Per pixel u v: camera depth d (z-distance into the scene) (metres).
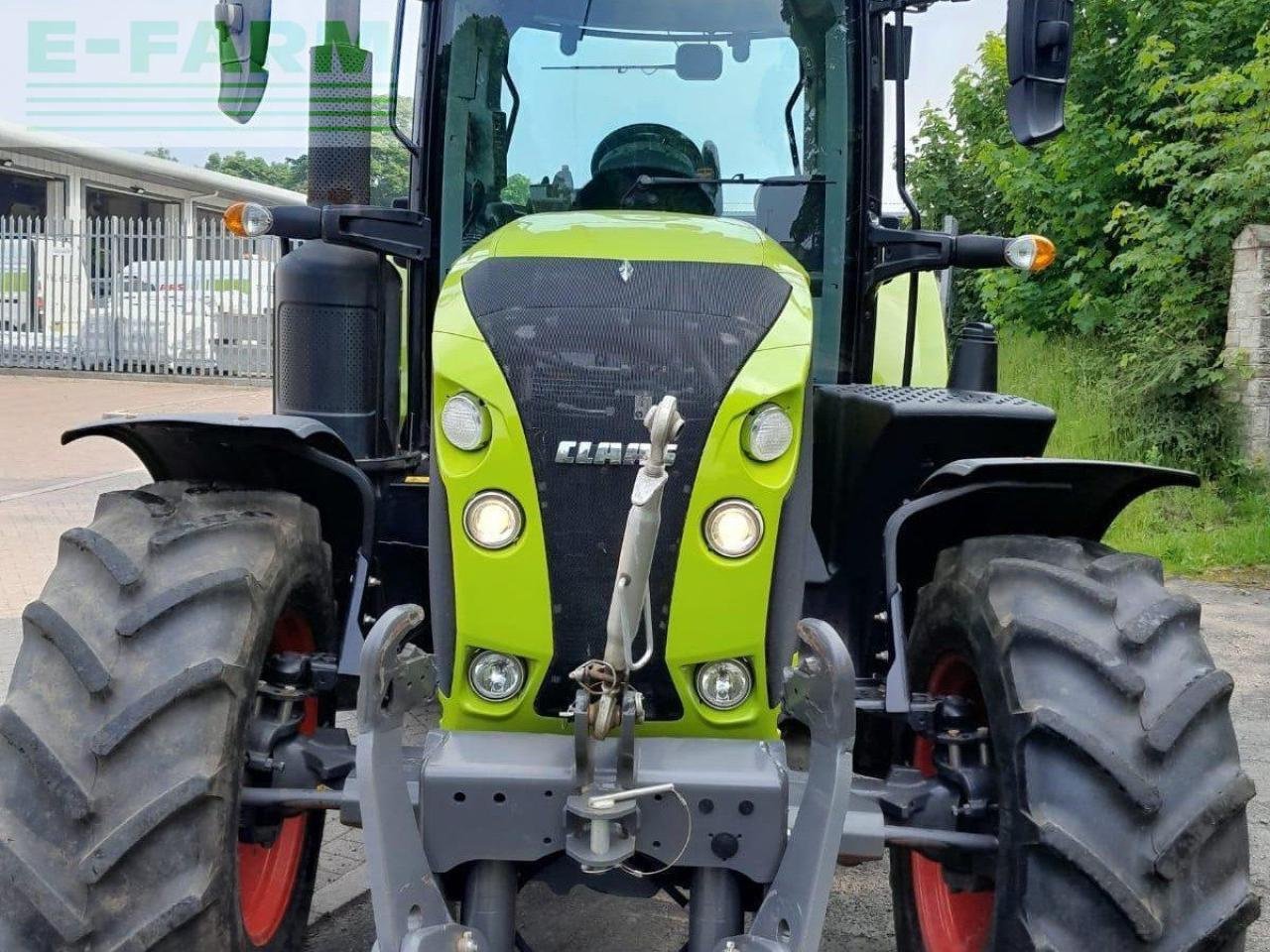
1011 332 12.45
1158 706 2.54
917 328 5.02
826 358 3.90
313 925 3.60
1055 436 10.25
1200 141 10.45
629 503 2.63
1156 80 10.78
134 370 18.94
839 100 3.85
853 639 3.55
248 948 2.79
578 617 2.64
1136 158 10.71
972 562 2.93
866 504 3.46
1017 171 12.08
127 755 2.41
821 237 3.88
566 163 3.93
